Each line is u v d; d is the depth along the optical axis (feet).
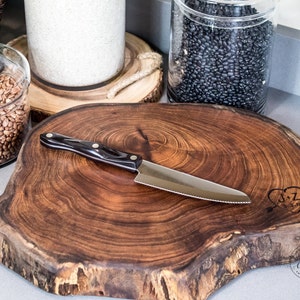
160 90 3.93
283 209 3.12
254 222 3.07
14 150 3.55
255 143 3.43
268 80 3.75
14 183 3.20
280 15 4.11
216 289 3.03
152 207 3.11
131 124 3.52
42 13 3.60
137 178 3.21
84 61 3.74
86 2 3.55
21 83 3.50
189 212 3.09
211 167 3.32
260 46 3.51
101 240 2.97
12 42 4.18
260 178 3.26
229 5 3.38
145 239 2.98
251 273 3.10
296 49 3.90
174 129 3.50
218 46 3.48
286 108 3.95
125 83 3.85
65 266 2.90
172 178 3.22
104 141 3.43
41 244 2.96
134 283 2.92
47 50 3.72
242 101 3.66
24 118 3.53
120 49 3.85
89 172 3.27
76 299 2.99
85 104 3.61
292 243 3.08
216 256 2.98
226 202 3.12
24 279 3.06
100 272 2.91
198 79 3.61
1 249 3.05
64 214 3.07
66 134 3.45
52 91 3.84
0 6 4.02
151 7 4.17
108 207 3.11
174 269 2.89
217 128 3.51
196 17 3.44
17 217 3.05
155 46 4.32
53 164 3.30
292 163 3.33
